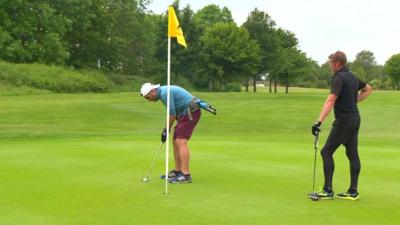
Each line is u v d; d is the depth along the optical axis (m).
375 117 27.34
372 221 5.59
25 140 14.77
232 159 10.37
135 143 13.38
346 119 6.63
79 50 68.62
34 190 7.09
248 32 72.19
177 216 5.71
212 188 7.34
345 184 7.82
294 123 25.42
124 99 37.19
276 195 6.90
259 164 9.71
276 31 79.19
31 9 57.97
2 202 6.35
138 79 68.06
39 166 9.27
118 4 71.38
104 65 71.88
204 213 5.86
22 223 5.39
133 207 6.12
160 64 72.06
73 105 31.09
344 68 6.70
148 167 9.25
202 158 10.49
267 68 75.06
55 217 5.64
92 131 20.33
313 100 39.31
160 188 7.32
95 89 51.91
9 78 45.50
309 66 82.12
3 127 21.33
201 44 70.25
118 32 71.81
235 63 69.00
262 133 20.02
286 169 9.12
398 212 6.03
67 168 9.05
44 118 25.47
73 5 62.41
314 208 6.18
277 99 40.12
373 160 10.48
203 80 70.62
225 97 41.66
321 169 9.12
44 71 49.72
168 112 7.40
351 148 6.79
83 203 6.32
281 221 5.55
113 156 10.69
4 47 53.59
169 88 7.50
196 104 7.91
